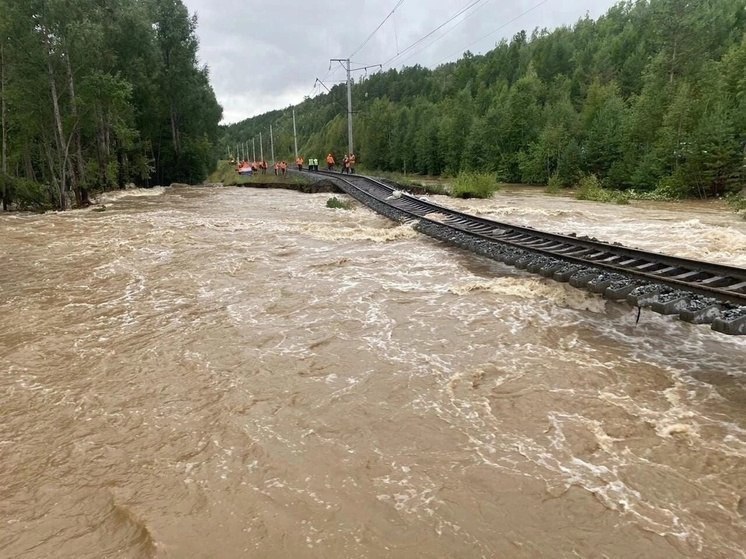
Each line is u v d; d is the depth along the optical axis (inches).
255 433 181.2
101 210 952.9
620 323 291.1
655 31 2367.1
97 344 270.8
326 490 150.8
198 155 1966.0
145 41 1556.3
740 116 1139.3
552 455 165.2
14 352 262.1
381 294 349.4
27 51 949.2
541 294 340.5
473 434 177.8
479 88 2736.2
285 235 608.4
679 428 178.5
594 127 1521.9
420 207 801.6
